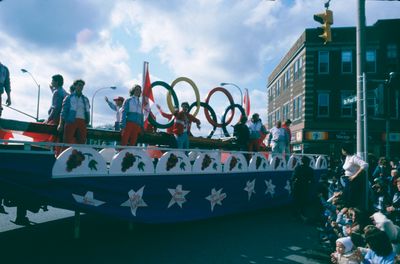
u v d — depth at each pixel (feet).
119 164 22.85
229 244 23.77
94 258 19.80
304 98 94.22
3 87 23.53
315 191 43.57
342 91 92.38
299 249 22.99
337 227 22.62
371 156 35.53
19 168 18.11
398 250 16.96
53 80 26.03
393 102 88.38
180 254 21.22
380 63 91.04
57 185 19.58
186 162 27.71
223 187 31.07
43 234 24.71
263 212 36.37
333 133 91.35
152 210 24.95
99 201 21.57
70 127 23.21
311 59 94.27
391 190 30.40
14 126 22.84
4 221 28.55
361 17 26.55
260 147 46.52
